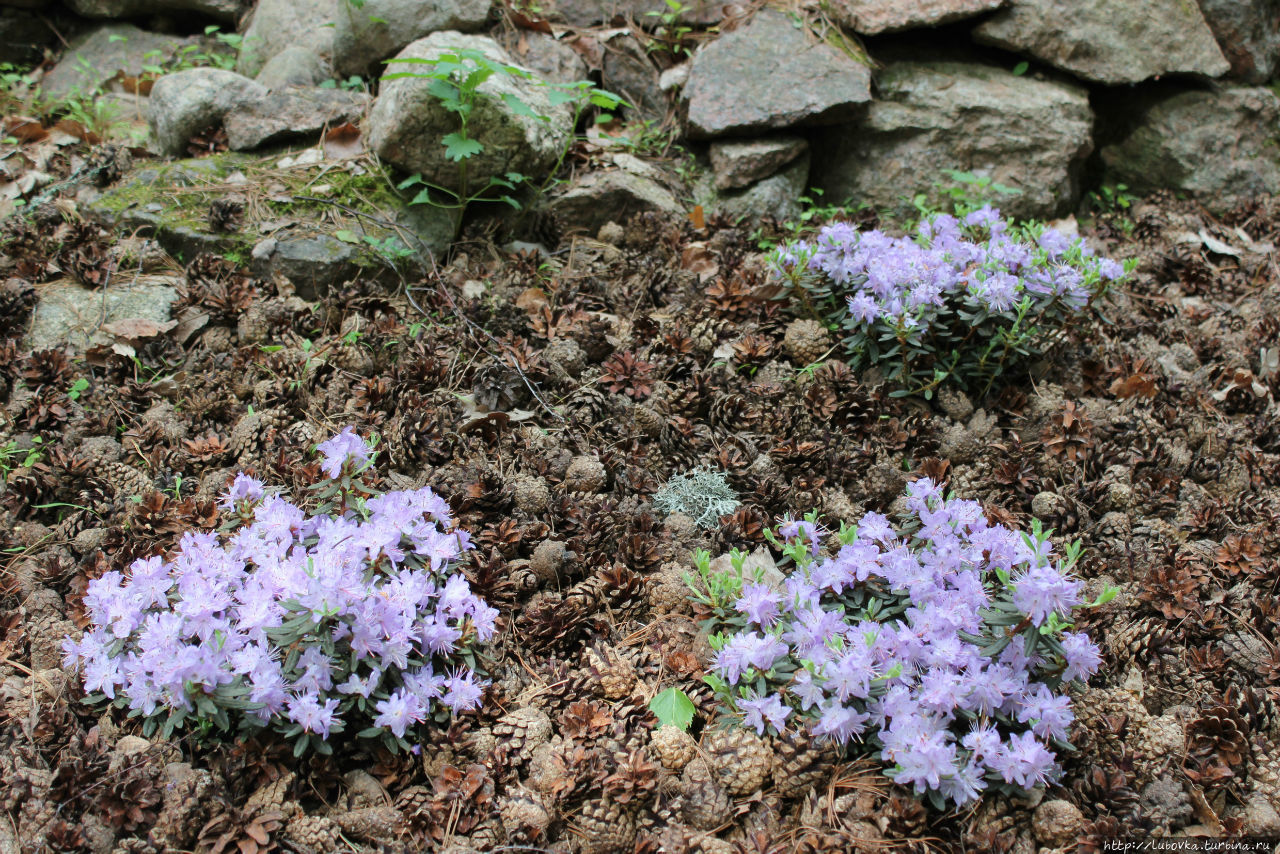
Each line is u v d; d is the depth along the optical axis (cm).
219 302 150
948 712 104
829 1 191
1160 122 200
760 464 134
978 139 188
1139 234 191
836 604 112
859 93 182
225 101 172
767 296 154
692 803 105
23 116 185
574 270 165
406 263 160
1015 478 137
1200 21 194
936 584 112
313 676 103
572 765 105
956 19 187
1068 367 153
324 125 173
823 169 191
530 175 167
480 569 118
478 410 141
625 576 120
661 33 191
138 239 159
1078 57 190
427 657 109
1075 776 109
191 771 104
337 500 117
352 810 105
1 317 146
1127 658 118
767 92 181
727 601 112
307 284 156
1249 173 199
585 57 191
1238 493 141
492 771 106
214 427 139
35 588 120
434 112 158
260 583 107
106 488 131
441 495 127
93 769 103
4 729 108
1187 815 107
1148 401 149
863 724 105
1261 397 154
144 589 108
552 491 132
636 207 174
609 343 149
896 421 141
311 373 143
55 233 159
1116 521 131
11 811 102
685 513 130
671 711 110
